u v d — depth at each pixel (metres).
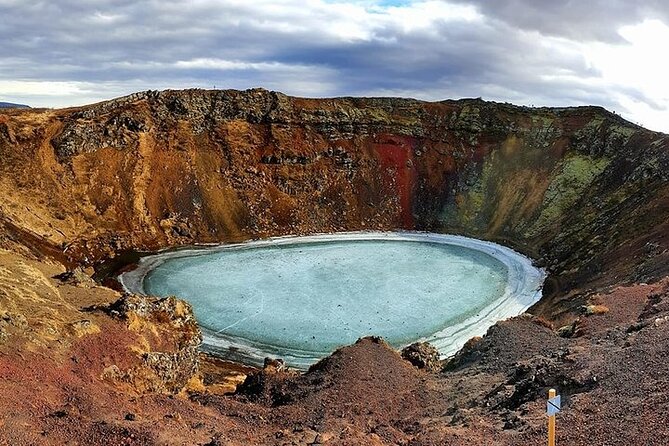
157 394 33.69
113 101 104.94
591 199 95.75
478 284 78.44
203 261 86.00
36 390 29.20
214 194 102.88
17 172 87.31
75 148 94.75
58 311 39.97
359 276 81.00
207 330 61.12
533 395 28.95
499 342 43.78
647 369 25.97
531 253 91.69
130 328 41.75
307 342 58.97
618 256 67.50
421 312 67.88
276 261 87.31
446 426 28.83
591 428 22.33
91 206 91.00
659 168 83.62
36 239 78.19
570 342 40.03
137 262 83.88
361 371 39.56
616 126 104.25
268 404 36.78
